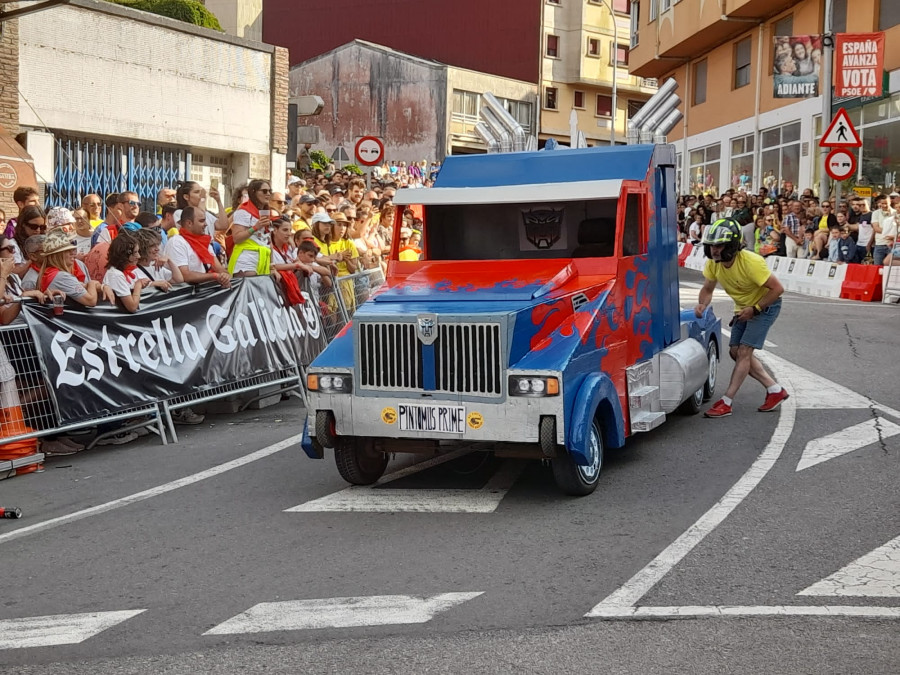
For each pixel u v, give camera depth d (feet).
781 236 84.79
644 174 26.00
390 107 193.77
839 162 74.02
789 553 18.16
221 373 32.55
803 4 99.40
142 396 29.60
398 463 26.53
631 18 149.89
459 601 16.22
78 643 15.02
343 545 19.52
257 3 165.48
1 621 16.10
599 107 217.97
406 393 22.08
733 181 118.83
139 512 22.47
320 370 22.82
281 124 77.51
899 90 82.94
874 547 18.37
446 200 25.80
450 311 21.80
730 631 14.70
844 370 37.68
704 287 31.65
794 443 26.73
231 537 20.33
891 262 64.23
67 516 22.35
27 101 56.49
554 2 206.59
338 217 44.19
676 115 30.12
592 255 25.58
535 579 17.19
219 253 39.06
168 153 68.03
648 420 25.07
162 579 17.90
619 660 13.79
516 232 26.04
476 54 208.44
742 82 116.57
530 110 204.64
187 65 68.23
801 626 14.80
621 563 17.89
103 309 28.84
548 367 21.17
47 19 57.47
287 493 23.73
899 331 47.96
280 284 36.27
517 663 13.79
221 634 15.17
